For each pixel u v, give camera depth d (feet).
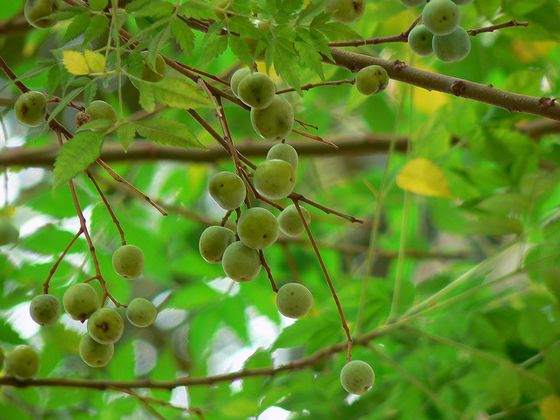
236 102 3.29
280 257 4.73
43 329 4.04
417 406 3.87
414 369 3.91
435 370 3.92
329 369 3.96
